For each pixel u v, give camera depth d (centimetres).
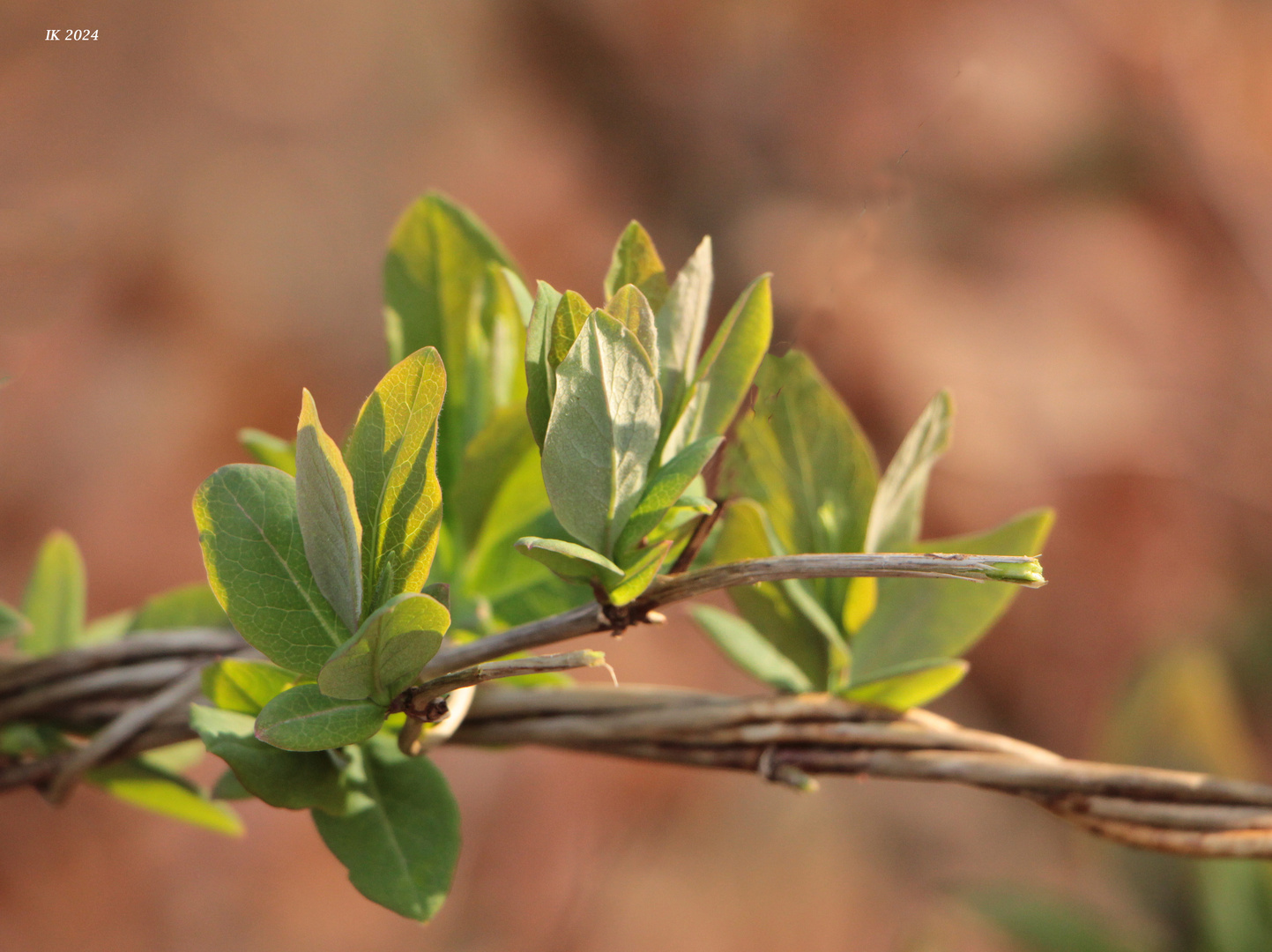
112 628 58
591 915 161
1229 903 74
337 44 185
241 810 149
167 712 54
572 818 168
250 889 146
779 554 53
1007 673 201
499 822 164
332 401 174
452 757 166
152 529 157
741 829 173
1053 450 200
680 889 165
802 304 54
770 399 54
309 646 50
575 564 49
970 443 197
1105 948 77
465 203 191
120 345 160
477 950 155
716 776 178
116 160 159
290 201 175
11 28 154
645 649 176
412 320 55
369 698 49
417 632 49
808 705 53
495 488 55
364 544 49
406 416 49
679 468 49
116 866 143
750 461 54
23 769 54
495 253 55
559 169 201
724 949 160
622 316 49
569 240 198
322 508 49
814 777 53
